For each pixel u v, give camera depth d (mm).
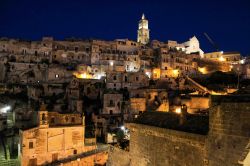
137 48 138875
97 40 132500
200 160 16547
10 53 117625
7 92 96312
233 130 13836
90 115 86562
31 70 111062
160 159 20672
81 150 58688
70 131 57781
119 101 86438
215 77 111812
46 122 55125
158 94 82312
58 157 55938
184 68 132500
